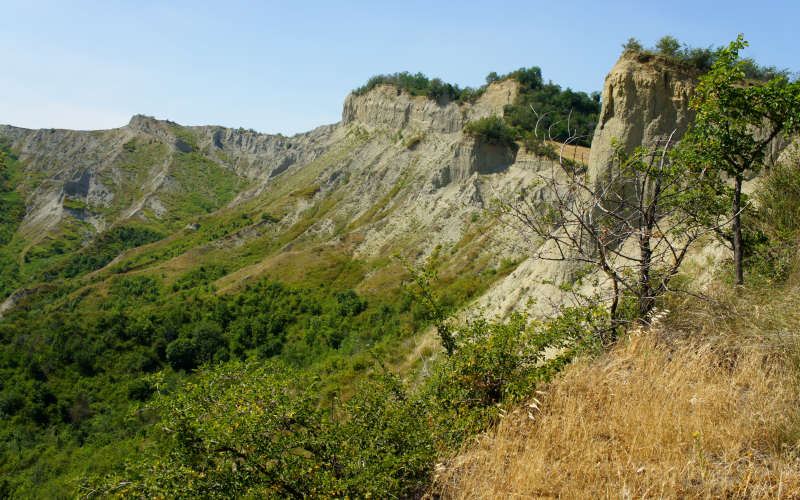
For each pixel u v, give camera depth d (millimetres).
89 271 85625
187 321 45812
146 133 160625
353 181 79500
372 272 50656
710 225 6309
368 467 4398
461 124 73188
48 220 110875
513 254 36969
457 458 4449
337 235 64750
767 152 10859
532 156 50625
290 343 40688
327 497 4098
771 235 7371
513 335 5695
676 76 17062
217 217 94875
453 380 5562
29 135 155750
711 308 5539
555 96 61500
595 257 5922
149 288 61625
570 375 5168
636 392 4527
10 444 30078
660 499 3234
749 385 4391
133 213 115750
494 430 4730
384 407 5324
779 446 3629
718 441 3766
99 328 41938
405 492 4293
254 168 156375
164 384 5484
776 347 4688
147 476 4551
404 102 86875
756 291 5758
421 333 24312
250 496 4219
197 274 64750
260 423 4555
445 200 55500
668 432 3877
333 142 106188
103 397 35750
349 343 34875
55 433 32125
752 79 12508
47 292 66688
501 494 3666
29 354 37312
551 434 4281
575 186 5582
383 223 60000
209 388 5352
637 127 17109
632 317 5977
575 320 5883
